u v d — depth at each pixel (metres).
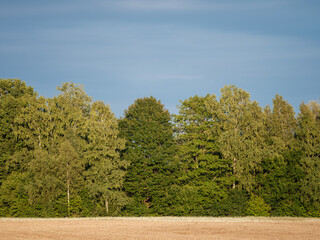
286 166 63.97
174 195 64.69
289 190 62.66
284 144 66.50
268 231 35.94
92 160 62.62
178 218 49.88
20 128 62.91
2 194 58.03
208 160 66.06
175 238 31.20
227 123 67.19
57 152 62.75
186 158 68.31
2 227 37.62
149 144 68.88
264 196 62.97
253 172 66.31
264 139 66.88
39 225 39.88
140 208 63.19
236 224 41.66
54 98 68.00
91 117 65.06
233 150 64.88
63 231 35.22
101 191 59.50
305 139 66.69
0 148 61.75
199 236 32.47
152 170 69.19
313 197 59.09
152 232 34.94
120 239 30.59
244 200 63.06
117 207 61.28
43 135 65.00
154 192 65.12
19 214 57.16
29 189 56.34
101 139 63.03
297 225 41.03
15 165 61.91
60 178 58.50
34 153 59.16
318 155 64.88
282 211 61.22
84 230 36.09
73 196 59.12
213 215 61.72
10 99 64.75
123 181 66.56
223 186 65.38
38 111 64.31
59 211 57.62
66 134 64.62
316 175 60.75
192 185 66.38
